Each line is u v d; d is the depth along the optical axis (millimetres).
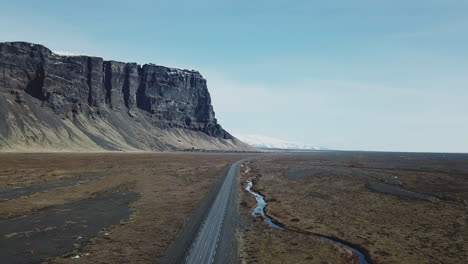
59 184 79938
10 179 83125
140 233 41438
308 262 33031
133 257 33000
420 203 63250
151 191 75250
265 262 32625
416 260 34219
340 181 94250
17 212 50406
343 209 58156
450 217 52156
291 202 64500
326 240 40469
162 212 53594
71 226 44094
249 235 41844
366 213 55031
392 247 38156
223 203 62375
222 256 33562
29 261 31578
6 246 35469
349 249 38000
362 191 77000
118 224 45750
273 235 42125
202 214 52312
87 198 64375
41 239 38250
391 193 74250
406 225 47594
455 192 75812
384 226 47031
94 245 36656
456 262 33594
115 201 62375
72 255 33406
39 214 50000
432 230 44969
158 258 32719
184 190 77312
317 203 63406
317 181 95188
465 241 40062
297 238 41062
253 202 64750
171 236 40188
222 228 44406
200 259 32438
